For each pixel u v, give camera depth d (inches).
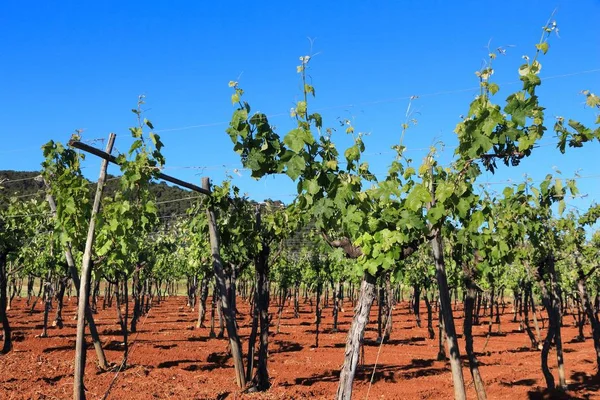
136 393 370.3
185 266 954.7
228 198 404.2
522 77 187.3
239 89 212.2
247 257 434.3
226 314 410.6
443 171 258.4
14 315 1040.8
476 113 196.5
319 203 212.1
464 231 271.9
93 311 1104.2
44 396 355.3
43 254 754.2
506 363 576.4
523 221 348.5
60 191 294.4
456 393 315.6
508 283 731.4
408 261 721.0
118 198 291.6
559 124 191.6
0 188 558.3
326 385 433.1
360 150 223.0
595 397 397.4
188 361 533.3
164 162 300.0
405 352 661.3
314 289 1087.6
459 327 1027.3
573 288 746.8
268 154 216.5
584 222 440.8
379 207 219.8
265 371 402.6
